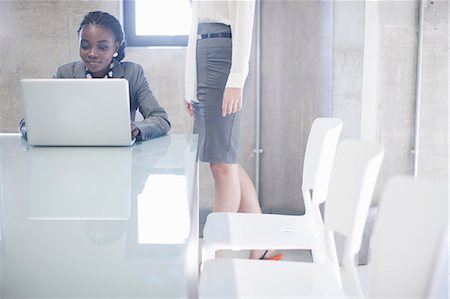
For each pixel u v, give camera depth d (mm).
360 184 1195
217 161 2445
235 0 2283
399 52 4055
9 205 908
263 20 4062
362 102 3490
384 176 4148
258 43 4066
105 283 506
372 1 3570
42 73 4242
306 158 1979
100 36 2551
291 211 4168
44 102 1808
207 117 2439
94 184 1120
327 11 3600
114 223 766
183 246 636
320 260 1765
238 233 1865
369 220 3473
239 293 1308
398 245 891
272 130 4188
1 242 661
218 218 2039
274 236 1840
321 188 1788
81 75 2654
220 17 2326
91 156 1614
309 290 1333
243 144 4254
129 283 507
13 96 4262
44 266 561
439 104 4168
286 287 1348
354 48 3449
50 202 932
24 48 4215
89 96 1799
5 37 4199
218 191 2559
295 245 1782
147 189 1049
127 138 1848
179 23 4238
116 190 1045
